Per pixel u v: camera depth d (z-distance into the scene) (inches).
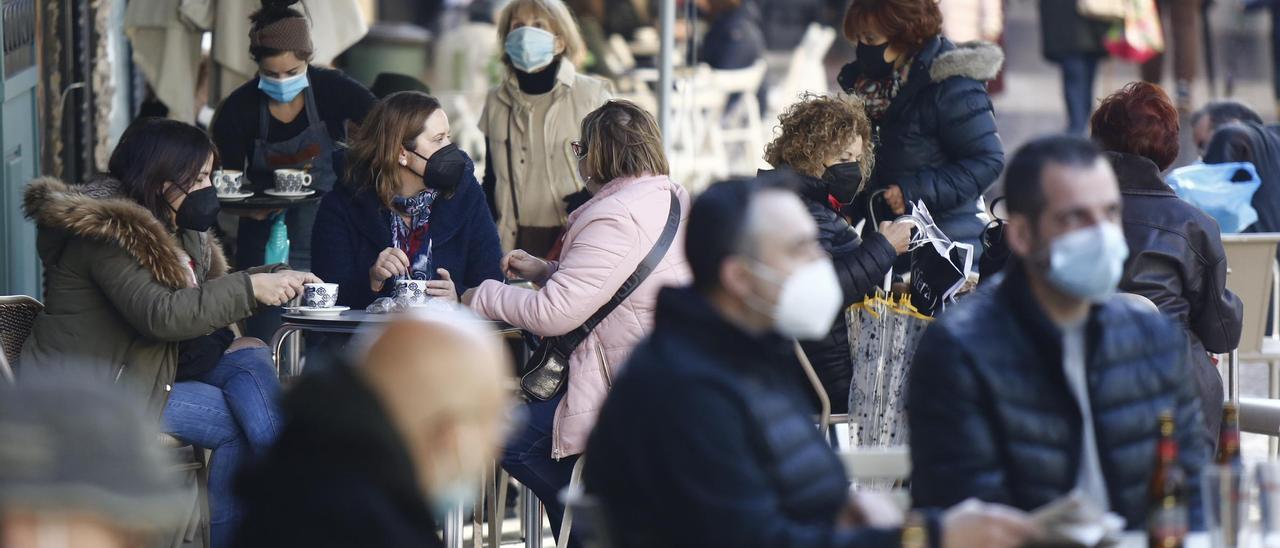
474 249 402.6
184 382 363.9
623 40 892.0
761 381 201.3
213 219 360.2
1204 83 975.0
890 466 249.1
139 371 343.6
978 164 446.9
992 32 919.0
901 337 358.6
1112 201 224.7
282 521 164.9
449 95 815.1
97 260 339.9
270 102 487.8
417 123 387.5
